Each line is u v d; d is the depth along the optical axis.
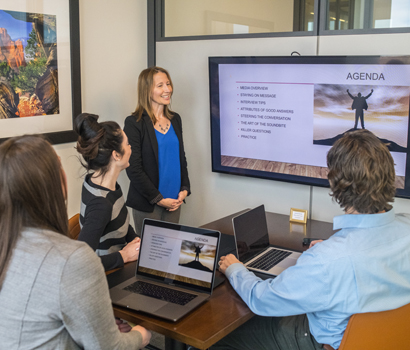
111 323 1.22
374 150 1.42
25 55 2.65
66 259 1.11
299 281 1.45
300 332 1.75
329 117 2.78
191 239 1.84
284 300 1.49
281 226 2.79
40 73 2.76
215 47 3.31
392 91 2.53
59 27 2.86
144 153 3.02
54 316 1.12
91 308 1.14
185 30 3.46
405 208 2.73
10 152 1.13
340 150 1.46
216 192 3.53
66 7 2.89
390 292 1.41
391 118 2.57
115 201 2.00
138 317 1.60
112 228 2.01
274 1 2.97
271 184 3.23
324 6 2.79
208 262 1.79
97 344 1.18
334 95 2.72
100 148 1.92
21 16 2.60
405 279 1.43
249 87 3.04
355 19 2.71
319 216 3.07
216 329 1.51
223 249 2.30
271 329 1.80
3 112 2.55
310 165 2.92
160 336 2.90
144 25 3.62
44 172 1.15
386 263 1.39
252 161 3.17
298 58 2.79
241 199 3.41
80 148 1.93
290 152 2.98
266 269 1.99
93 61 3.21
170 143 3.11
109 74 3.36
